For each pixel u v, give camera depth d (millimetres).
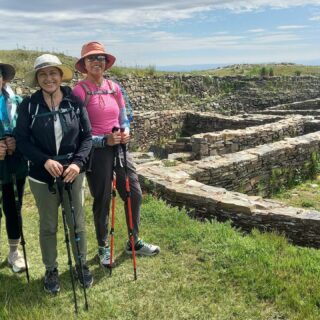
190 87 27125
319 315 4316
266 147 12180
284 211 7027
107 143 5062
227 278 5094
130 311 4551
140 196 5516
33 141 4562
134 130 18891
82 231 4879
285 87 29859
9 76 5117
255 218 7051
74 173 4449
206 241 6035
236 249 5711
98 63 5000
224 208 7336
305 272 5086
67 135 4523
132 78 24203
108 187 5254
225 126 19938
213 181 9984
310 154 13312
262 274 5066
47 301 4691
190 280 5121
